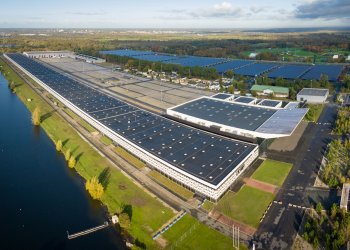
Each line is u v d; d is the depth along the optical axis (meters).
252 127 138.00
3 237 91.00
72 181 119.75
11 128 172.62
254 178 114.88
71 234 91.31
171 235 87.31
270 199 102.06
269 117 150.25
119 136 135.38
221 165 109.25
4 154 141.75
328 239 80.19
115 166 125.31
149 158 119.44
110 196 106.25
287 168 121.50
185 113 162.62
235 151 119.56
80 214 100.56
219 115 157.38
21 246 87.56
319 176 115.25
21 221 97.75
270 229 88.44
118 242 87.75
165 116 172.88
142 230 89.75
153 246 83.62
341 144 139.88
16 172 126.75
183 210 97.31
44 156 139.88
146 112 167.00
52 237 90.75
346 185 106.38
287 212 95.50
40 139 158.00
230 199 102.38
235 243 83.38
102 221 96.94
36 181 120.25
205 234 87.12
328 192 105.12
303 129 161.50
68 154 133.00
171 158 115.06
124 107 176.38
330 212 94.00
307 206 98.12
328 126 164.38
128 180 114.88
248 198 102.81
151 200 102.75
